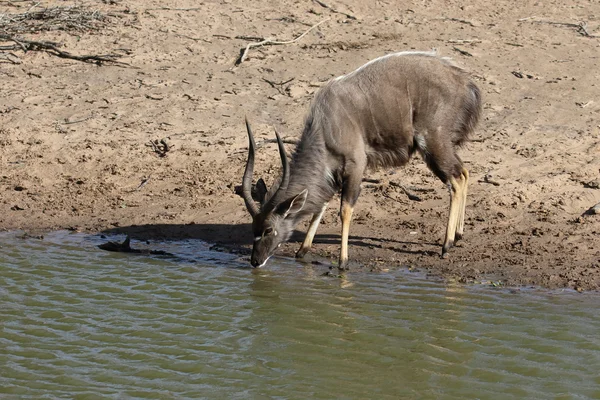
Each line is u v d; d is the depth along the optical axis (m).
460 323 11.56
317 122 13.49
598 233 14.26
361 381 10.20
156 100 19.91
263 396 9.91
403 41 21.70
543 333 11.18
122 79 20.77
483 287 12.77
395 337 11.27
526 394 9.74
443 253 13.95
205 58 21.52
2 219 16.58
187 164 17.88
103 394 10.07
